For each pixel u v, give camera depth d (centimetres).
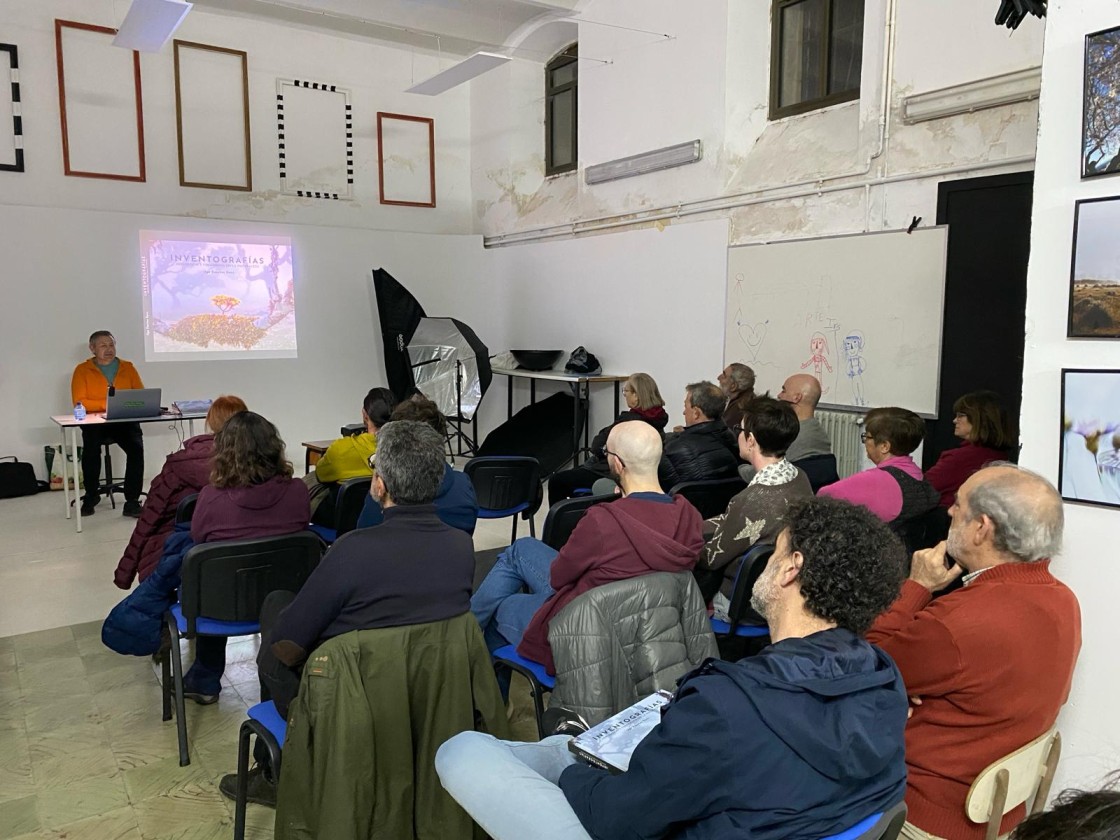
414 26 678
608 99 630
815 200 475
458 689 162
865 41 440
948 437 412
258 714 180
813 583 106
